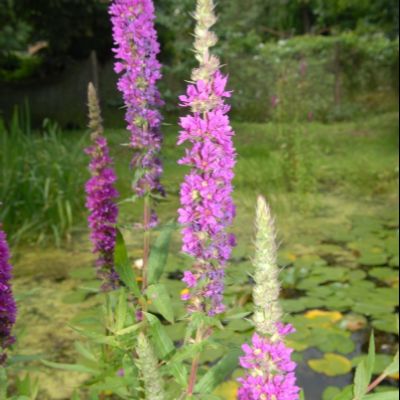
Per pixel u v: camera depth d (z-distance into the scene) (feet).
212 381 4.76
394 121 40.04
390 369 5.48
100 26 38.88
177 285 14.02
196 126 4.16
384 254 16.31
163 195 6.93
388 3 41.73
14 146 18.49
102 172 7.80
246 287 13.88
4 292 5.36
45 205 17.60
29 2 33.06
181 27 40.27
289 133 23.44
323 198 22.20
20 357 6.07
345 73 48.19
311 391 9.96
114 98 40.01
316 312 12.85
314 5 79.25
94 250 7.79
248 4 77.87
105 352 6.86
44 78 39.29
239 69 46.57
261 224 3.36
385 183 23.44
